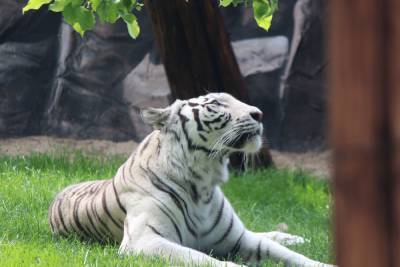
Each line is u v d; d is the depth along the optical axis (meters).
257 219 13.61
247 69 23.33
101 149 22.39
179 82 17.27
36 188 13.37
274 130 23.44
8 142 22.58
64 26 23.80
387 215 1.69
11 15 23.38
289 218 14.13
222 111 8.93
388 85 1.67
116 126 23.55
